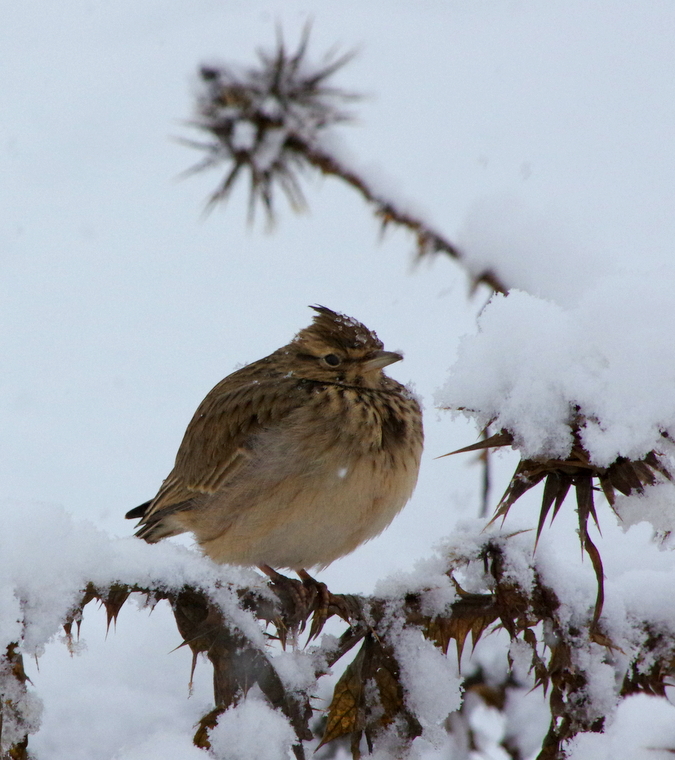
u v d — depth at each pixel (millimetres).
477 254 7836
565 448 5805
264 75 8336
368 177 8312
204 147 8445
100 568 6320
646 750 6645
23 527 6164
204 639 6543
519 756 9578
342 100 8469
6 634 5727
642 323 5836
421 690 7082
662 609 7113
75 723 11305
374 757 6992
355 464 11250
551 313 6121
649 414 5668
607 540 12289
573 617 7047
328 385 11938
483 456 9500
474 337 6215
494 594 7234
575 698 6867
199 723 6453
